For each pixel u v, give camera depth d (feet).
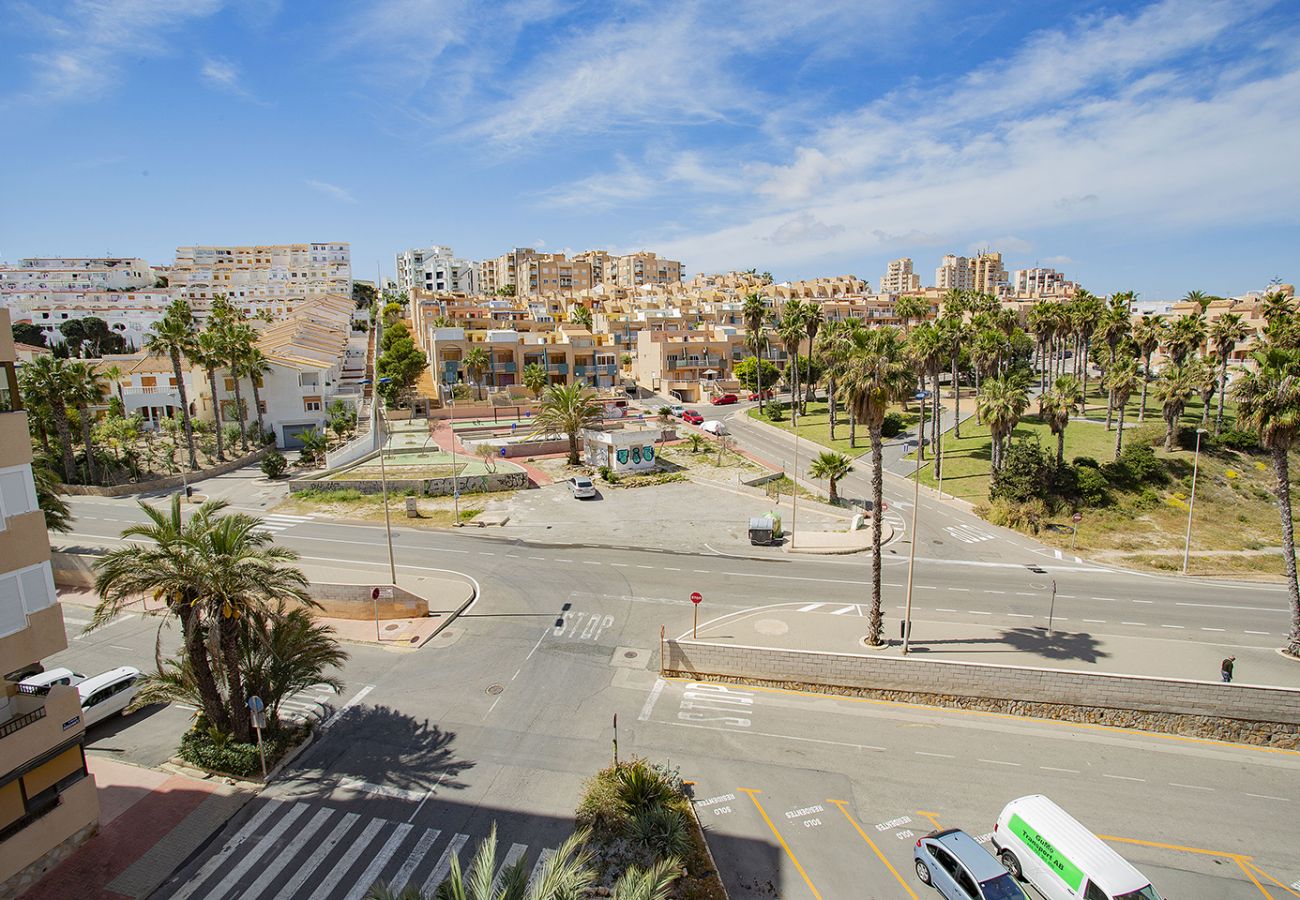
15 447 61.52
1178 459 222.28
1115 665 102.94
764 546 162.40
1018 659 104.27
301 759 82.02
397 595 121.19
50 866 64.39
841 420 317.63
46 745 63.52
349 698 95.71
